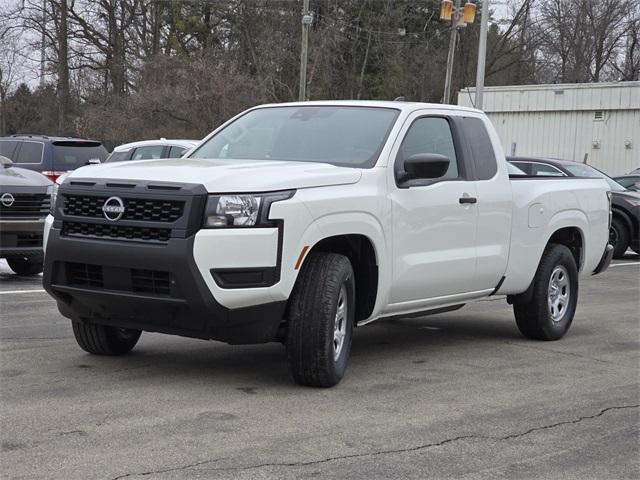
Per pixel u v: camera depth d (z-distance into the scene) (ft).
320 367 20.34
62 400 19.30
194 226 18.93
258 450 16.31
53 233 20.47
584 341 28.99
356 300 22.49
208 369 22.70
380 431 17.84
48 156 60.39
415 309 24.08
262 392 20.48
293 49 157.58
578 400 20.99
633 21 205.26
